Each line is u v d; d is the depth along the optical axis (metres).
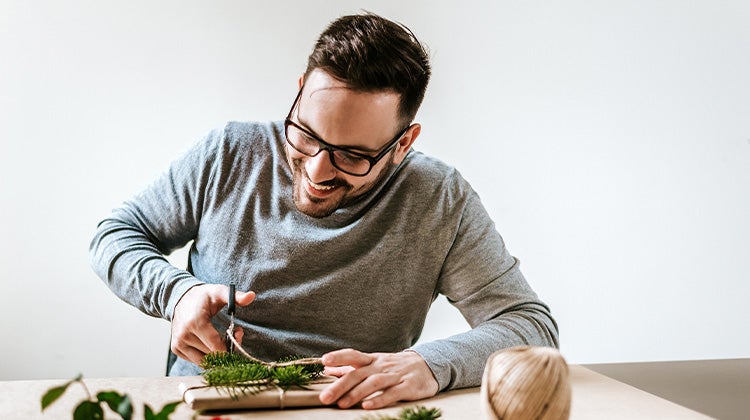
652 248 2.50
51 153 2.29
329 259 1.49
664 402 1.11
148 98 2.32
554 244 2.47
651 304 2.51
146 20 2.30
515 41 2.42
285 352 1.48
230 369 1.05
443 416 1.02
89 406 0.77
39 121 2.27
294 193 1.38
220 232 1.50
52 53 2.27
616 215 2.49
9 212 2.28
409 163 1.53
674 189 2.50
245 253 1.50
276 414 0.99
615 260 2.49
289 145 1.30
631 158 2.48
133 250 1.45
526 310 1.44
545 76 2.44
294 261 1.48
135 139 2.32
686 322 2.53
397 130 1.28
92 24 2.28
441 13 2.39
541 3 2.42
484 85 2.42
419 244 1.50
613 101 2.46
